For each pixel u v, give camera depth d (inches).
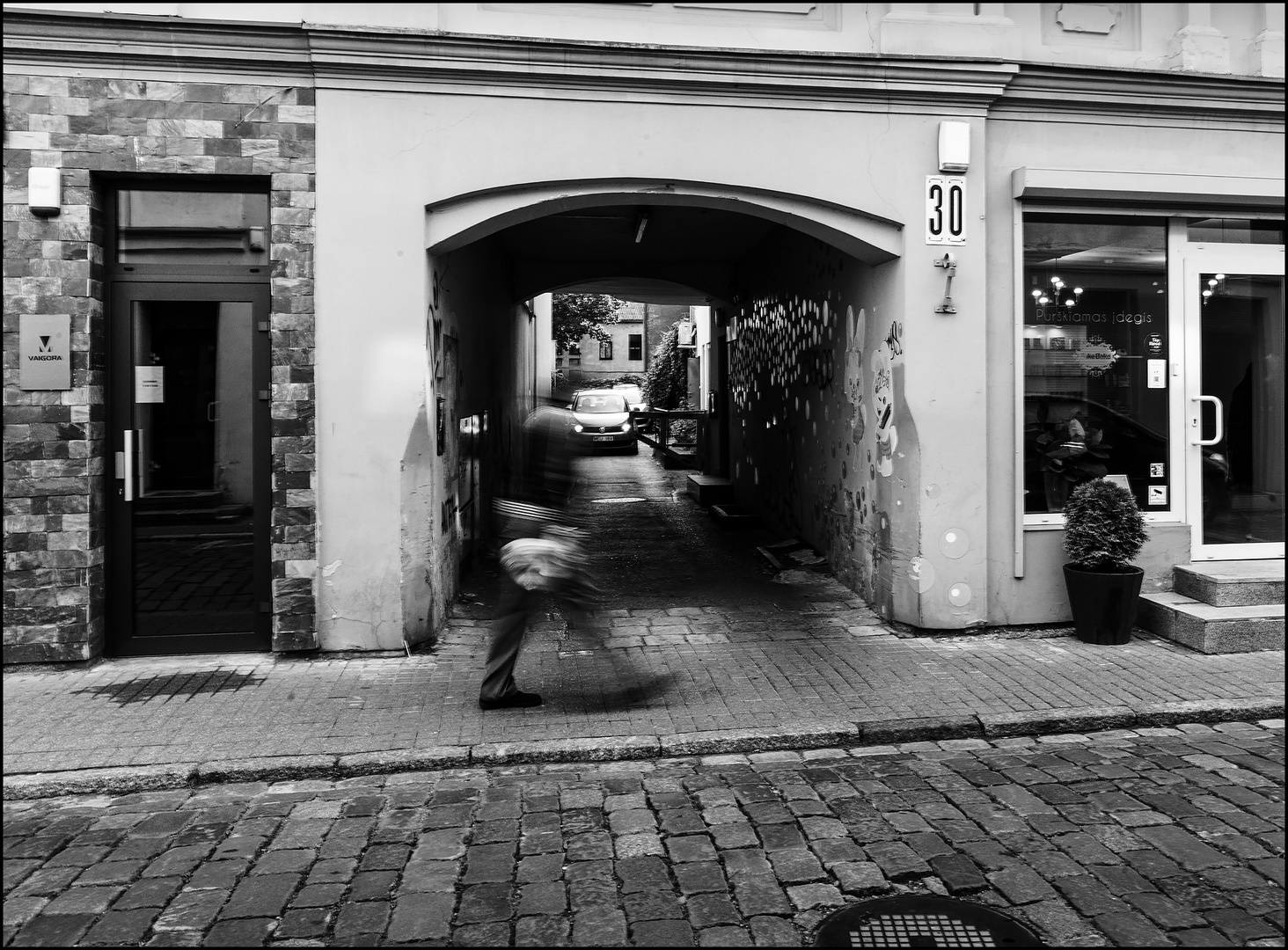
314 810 152.6
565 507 202.5
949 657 233.6
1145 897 121.4
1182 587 265.7
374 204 230.4
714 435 573.0
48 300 218.7
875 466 277.3
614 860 133.9
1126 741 184.2
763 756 177.8
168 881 128.1
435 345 246.1
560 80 234.5
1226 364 280.7
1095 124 264.2
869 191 249.9
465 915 118.7
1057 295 269.6
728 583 320.5
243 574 234.5
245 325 232.7
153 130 221.8
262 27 218.4
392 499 232.5
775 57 238.1
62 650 220.2
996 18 257.4
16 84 216.2
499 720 189.8
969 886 125.1
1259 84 263.0
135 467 230.5
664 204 250.7
